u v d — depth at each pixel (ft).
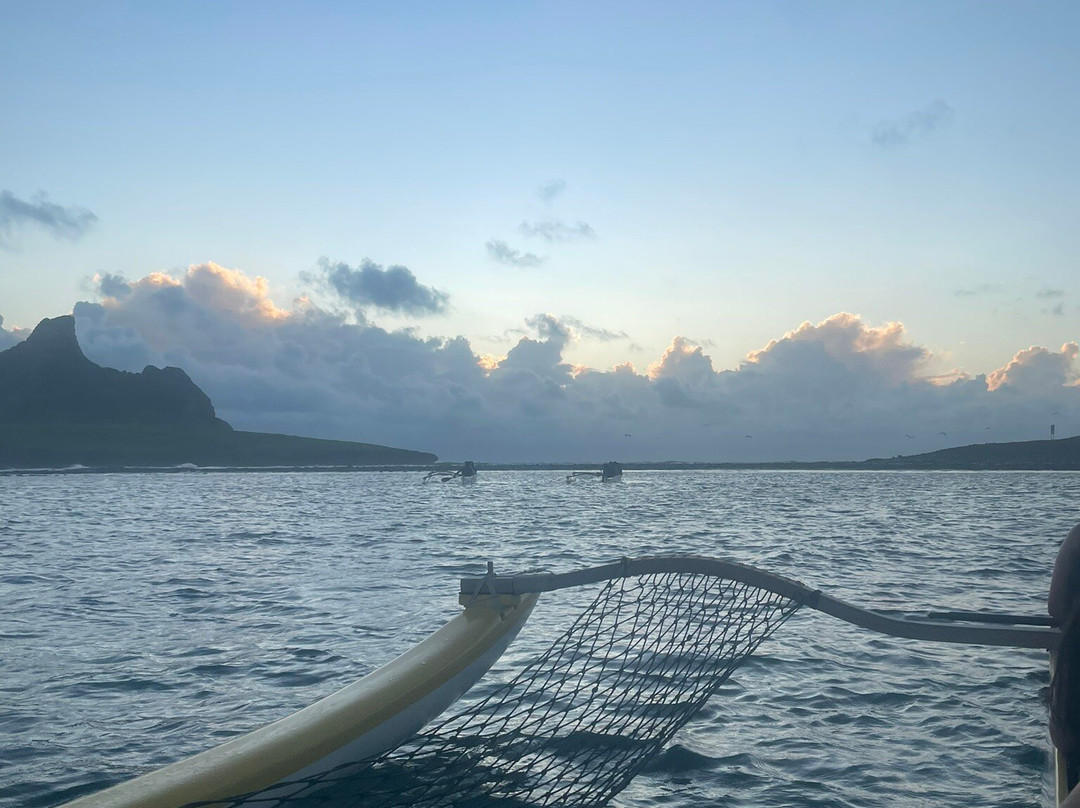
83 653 33.22
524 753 19.25
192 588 51.42
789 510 148.97
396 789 16.99
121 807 13.34
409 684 18.11
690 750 21.84
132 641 35.42
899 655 31.91
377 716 17.17
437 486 323.78
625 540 86.28
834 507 160.04
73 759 21.40
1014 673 29.22
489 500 197.26
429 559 67.87
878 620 18.24
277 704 26.25
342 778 16.74
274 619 40.24
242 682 28.76
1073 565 9.51
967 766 20.59
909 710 25.18
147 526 111.96
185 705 26.14
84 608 44.04
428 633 36.37
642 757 18.66
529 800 16.61
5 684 28.58
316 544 82.38
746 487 308.40
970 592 47.85
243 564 64.64
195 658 32.19
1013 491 264.72
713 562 19.12
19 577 57.36
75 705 26.13
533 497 215.92
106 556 71.82
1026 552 71.51
